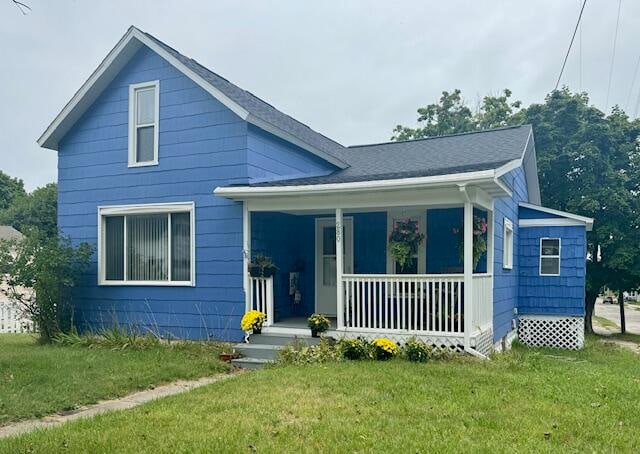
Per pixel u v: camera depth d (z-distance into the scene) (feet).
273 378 21.79
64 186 36.52
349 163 42.60
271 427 15.53
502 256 38.09
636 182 60.34
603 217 60.08
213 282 31.94
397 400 18.29
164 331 33.14
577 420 16.35
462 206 30.94
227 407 17.75
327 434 14.84
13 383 21.43
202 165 32.32
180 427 15.66
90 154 35.76
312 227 37.86
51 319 34.40
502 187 27.14
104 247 35.35
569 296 44.47
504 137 41.06
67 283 33.96
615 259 58.44
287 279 36.19
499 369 24.06
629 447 14.17
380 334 27.86
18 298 34.27
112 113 35.12
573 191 60.64
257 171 32.22
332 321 33.50
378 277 28.17
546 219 45.21
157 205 33.53
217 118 32.01
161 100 33.63
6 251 33.94
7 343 34.71
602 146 60.75
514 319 43.93
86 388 21.02
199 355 28.22
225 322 31.50
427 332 27.07
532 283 45.68
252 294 31.17
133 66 34.50
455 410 17.13
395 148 45.73
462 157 36.65
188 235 33.06
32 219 120.88
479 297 28.71
